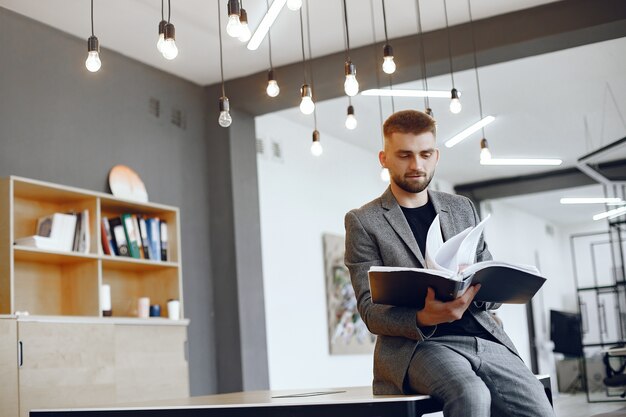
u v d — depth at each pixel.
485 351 2.16
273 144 7.72
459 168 10.83
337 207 8.62
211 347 6.28
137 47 5.73
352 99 7.50
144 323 4.88
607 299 15.49
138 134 5.84
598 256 15.66
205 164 6.51
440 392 2.00
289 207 7.80
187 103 6.39
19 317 4.05
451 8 5.51
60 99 5.24
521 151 10.05
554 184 11.27
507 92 7.70
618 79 7.47
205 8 5.16
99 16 5.19
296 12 5.32
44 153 5.05
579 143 9.77
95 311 4.74
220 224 6.43
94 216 4.84
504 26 5.65
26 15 5.07
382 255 2.26
